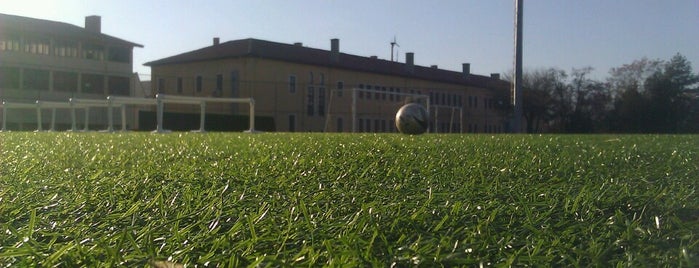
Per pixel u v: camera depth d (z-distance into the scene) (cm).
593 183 282
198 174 318
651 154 510
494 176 310
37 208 217
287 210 199
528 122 4844
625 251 149
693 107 3734
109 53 4709
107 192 253
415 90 5866
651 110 3741
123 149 576
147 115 3394
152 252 147
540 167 359
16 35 4219
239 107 4684
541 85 4612
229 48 4947
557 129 4684
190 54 5116
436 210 200
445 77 6303
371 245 146
